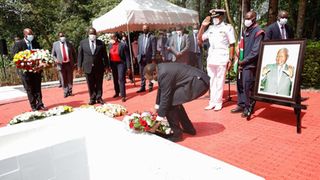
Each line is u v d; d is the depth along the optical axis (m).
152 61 7.87
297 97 4.04
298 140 3.82
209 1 16.02
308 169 3.05
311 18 16.41
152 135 2.93
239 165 3.21
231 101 6.20
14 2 16.34
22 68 5.79
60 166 3.05
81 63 6.57
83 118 3.46
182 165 2.28
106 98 7.46
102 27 10.52
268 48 4.45
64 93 8.19
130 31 12.74
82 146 3.21
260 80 4.54
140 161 2.56
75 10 20.36
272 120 4.71
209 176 2.10
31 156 2.83
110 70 7.27
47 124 3.14
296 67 4.05
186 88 3.73
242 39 4.96
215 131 4.32
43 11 18.22
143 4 10.09
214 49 5.32
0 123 5.82
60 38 8.01
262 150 3.57
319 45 7.05
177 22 10.82
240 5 10.41
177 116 4.00
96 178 3.21
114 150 2.96
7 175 2.68
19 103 7.68
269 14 8.88
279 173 2.99
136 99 7.10
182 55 7.57
